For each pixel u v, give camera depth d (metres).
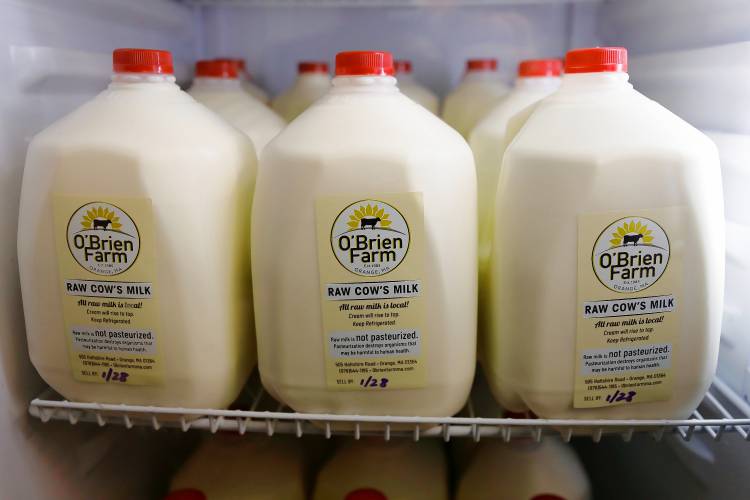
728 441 0.66
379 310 0.58
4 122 0.62
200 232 0.58
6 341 0.62
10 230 0.62
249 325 0.66
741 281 0.67
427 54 1.18
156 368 0.60
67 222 0.58
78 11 0.75
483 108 1.02
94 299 0.59
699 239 0.56
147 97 0.59
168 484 0.96
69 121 0.59
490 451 0.82
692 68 0.78
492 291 0.63
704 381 0.59
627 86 0.58
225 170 0.60
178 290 0.58
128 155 0.56
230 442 0.84
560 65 0.86
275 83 1.20
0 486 0.60
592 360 0.57
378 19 1.16
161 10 0.98
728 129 0.70
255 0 1.09
